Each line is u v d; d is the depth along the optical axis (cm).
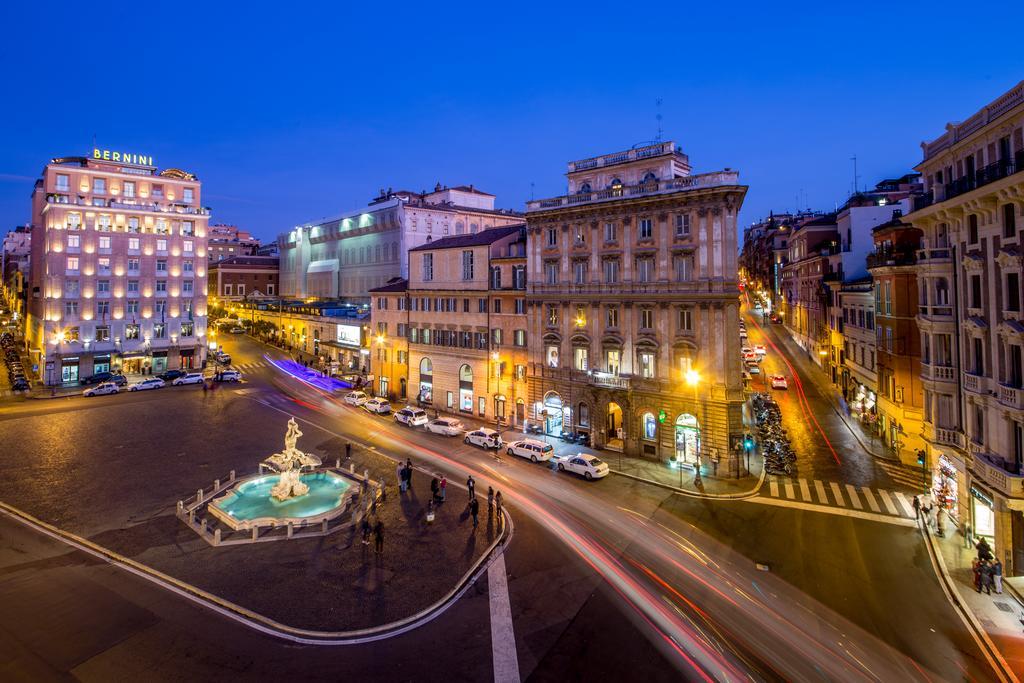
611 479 3828
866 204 6450
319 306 9969
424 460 4272
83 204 7450
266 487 3694
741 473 3859
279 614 2172
